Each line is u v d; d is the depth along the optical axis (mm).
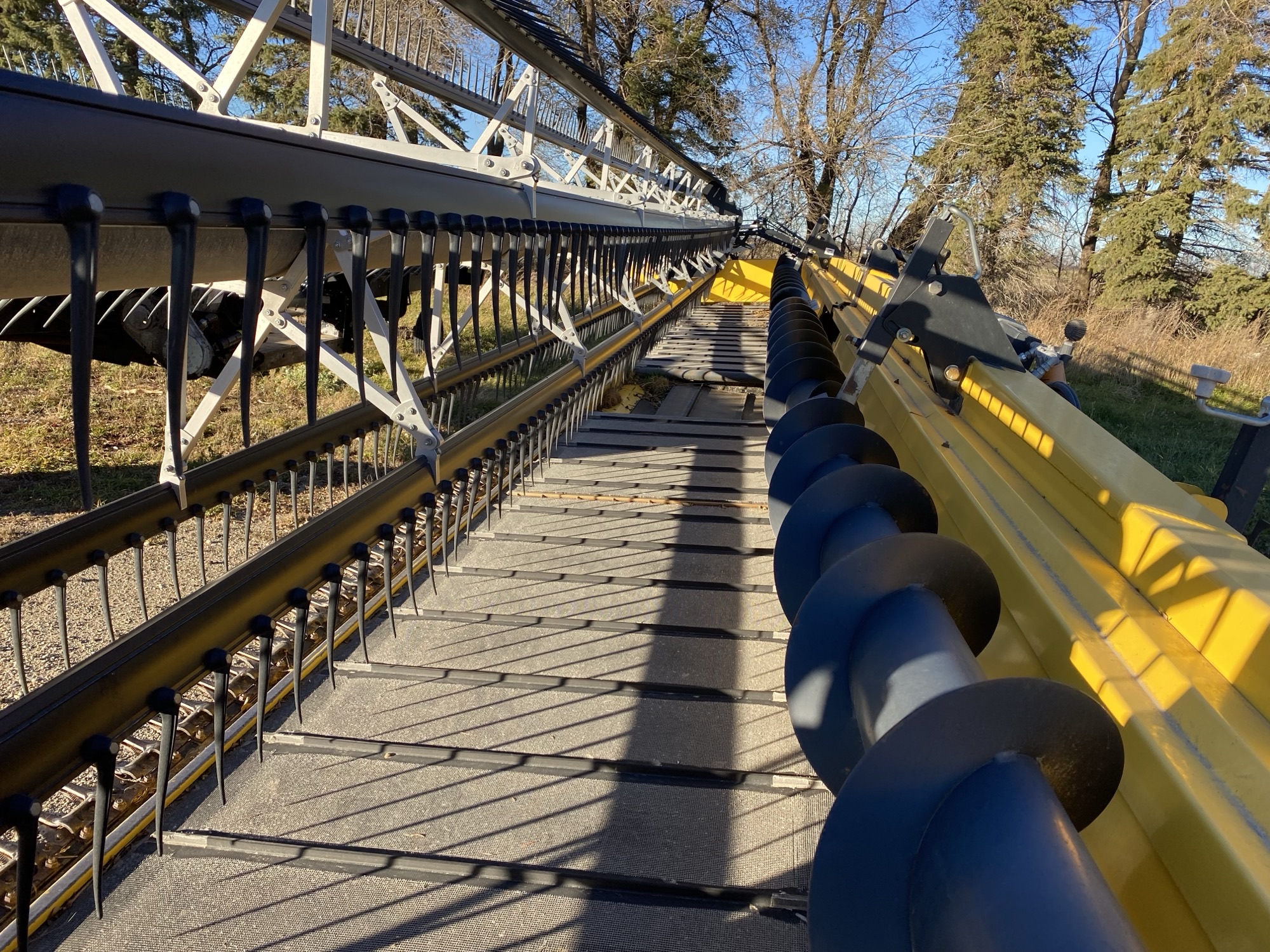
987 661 1688
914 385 3113
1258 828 942
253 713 2303
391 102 4035
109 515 2107
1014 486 2020
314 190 1603
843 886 1020
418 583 3170
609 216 4793
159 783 1424
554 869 1847
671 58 23969
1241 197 19453
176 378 1271
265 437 5051
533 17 3307
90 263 1057
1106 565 1587
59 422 5113
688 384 7176
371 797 2059
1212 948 911
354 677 2555
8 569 1827
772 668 2664
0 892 1710
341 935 1675
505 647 2738
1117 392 10562
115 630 2939
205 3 3076
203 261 1598
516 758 2201
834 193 25984
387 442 3309
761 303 13859
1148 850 1078
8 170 967
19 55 3648
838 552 1731
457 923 1709
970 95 22812
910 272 2650
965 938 852
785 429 2701
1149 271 19906
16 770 1108
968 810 960
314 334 1604
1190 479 6859
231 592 1579
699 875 1844
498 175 3053
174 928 1680
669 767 2174
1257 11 19188
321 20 2127
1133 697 1227
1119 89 24172
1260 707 1107
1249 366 11719
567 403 4383
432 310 4082
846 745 1485
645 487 4219
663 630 2871
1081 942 763
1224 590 1229
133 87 4293
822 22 26656
